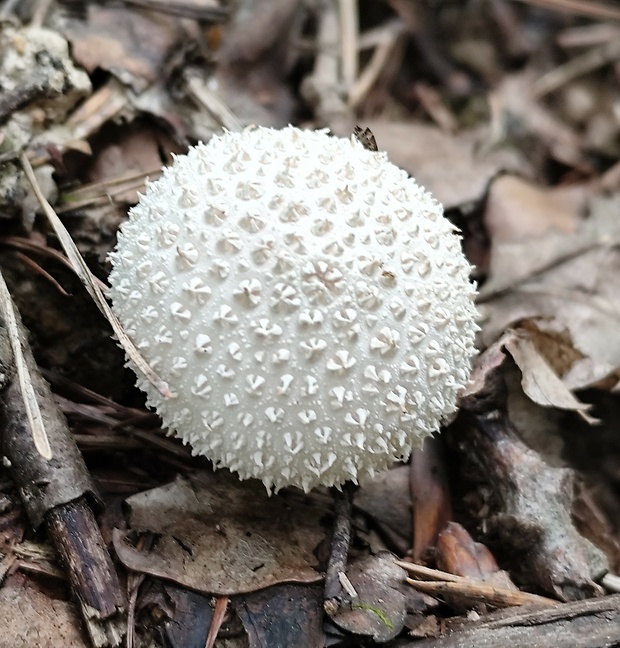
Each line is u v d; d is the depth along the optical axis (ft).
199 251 0.26
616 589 0.30
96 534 0.26
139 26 0.39
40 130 0.34
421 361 0.26
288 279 0.25
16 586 0.26
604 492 0.38
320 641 0.26
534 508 0.31
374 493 0.33
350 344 0.25
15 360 0.27
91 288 0.28
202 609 0.27
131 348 0.26
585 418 0.34
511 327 0.38
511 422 0.34
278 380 0.25
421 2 0.57
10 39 0.34
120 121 0.36
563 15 0.58
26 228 0.33
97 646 0.25
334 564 0.28
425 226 0.28
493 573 0.30
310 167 0.27
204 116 0.39
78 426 0.31
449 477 0.34
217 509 0.29
